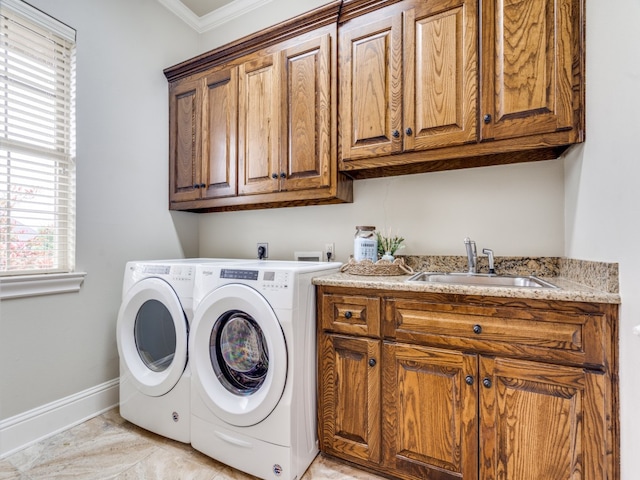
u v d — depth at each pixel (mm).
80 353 1782
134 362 1685
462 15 1377
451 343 1162
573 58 1200
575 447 991
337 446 1381
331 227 2096
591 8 1132
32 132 1637
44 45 1669
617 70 973
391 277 1512
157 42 2260
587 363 976
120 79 2012
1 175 1529
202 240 2629
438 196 1787
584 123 1190
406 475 1246
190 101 2229
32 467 1394
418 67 1465
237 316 1450
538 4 1247
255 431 1314
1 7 1490
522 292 1042
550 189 1546
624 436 916
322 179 1734
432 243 1797
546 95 1238
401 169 1735
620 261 942
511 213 1624
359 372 1332
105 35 1923
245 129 1978
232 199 2039
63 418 1683
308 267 1428
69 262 1770
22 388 1541
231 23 2486
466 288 1124
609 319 955
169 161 2352
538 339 1035
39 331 1610
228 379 1479
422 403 1210
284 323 1267
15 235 1576
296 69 1797
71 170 1773
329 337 1401
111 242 1960
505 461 1082
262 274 1342
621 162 941
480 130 1351
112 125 1966
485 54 1336
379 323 1289
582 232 1246
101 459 1446
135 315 1718
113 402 1933
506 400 1081
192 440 1485
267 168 1898
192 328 1470
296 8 2232
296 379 1289
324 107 1711
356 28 1618
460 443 1145
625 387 912
